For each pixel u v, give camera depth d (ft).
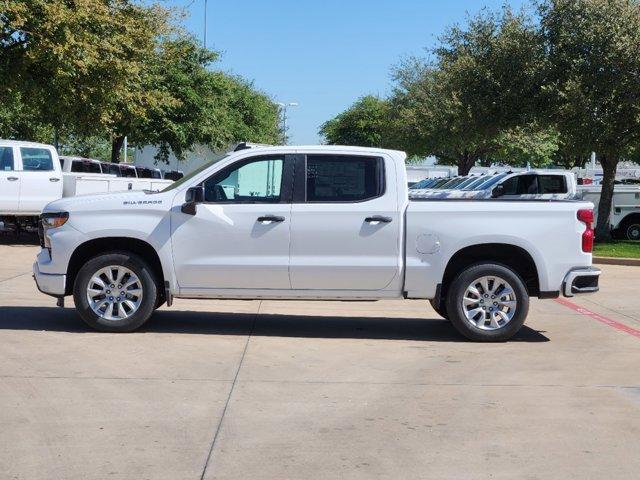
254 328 31.30
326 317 34.58
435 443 17.87
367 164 29.17
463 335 29.53
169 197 28.99
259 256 28.73
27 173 63.72
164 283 28.96
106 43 67.56
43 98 69.41
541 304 40.27
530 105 75.92
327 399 21.25
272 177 29.14
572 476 16.02
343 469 16.16
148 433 18.11
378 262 28.76
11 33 63.26
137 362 24.73
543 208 29.07
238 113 164.45
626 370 25.31
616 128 71.56
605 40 70.54
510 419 19.79
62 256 28.76
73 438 17.65
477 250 29.58
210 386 22.22
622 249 67.87
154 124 114.83
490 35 80.12
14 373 22.97
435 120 137.28
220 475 15.70
